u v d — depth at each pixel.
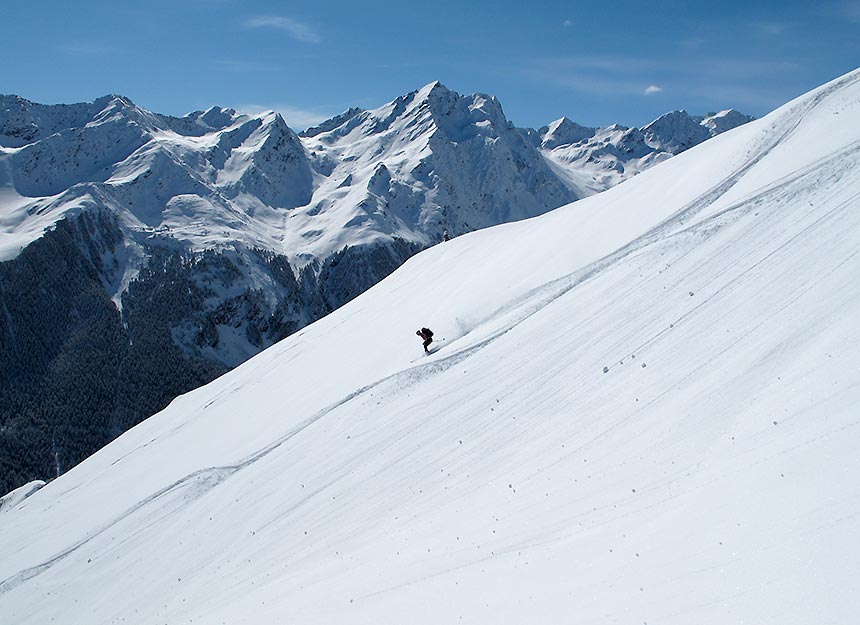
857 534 9.05
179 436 44.91
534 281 35.97
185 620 21.09
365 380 37.38
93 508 38.41
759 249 23.03
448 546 16.58
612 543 12.66
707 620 8.93
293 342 55.00
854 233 19.64
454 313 38.69
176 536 29.44
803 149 29.62
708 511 11.84
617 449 17.31
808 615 8.18
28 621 28.67
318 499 25.34
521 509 16.75
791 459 11.94
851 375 13.45
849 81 33.84
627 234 34.56
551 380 24.06
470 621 11.95
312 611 15.91
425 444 24.94
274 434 35.94
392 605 14.19
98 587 28.59
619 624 9.73
